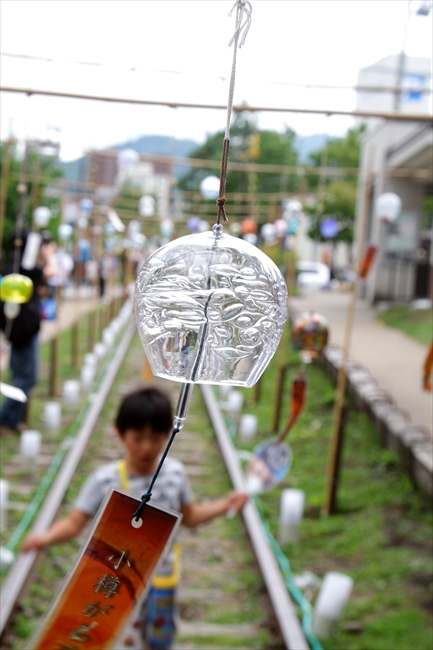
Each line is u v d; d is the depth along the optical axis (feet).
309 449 28.40
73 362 43.98
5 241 43.96
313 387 37.83
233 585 17.56
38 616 15.35
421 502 21.18
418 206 64.90
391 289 67.05
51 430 29.19
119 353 50.03
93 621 5.35
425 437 23.81
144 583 5.32
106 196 50.88
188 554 19.42
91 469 26.58
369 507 22.00
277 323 4.71
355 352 41.91
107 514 5.33
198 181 60.70
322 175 23.82
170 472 11.03
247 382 4.66
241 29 4.42
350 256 94.17
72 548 19.03
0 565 16.80
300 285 98.07
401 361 39.34
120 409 10.72
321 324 19.02
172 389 42.42
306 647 13.67
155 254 4.73
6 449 26.78
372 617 15.87
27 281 17.88
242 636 15.19
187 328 4.51
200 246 4.58
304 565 18.60
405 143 52.29
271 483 16.97
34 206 29.55
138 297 4.71
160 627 11.51
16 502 21.90
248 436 30.30
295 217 33.22
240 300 4.52
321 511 22.09
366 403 29.78
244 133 41.52
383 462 24.63
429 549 18.72
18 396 12.10
